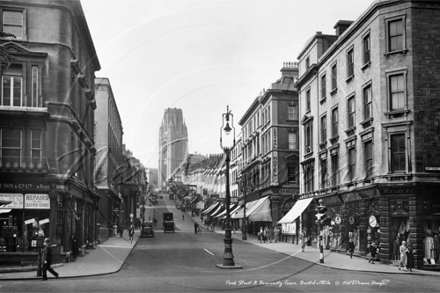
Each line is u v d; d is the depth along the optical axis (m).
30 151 23.00
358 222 26.44
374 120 24.73
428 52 23.61
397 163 23.72
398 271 20.33
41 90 23.48
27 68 23.41
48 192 22.62
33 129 23.16
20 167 22.22
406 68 23.59
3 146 22.84
